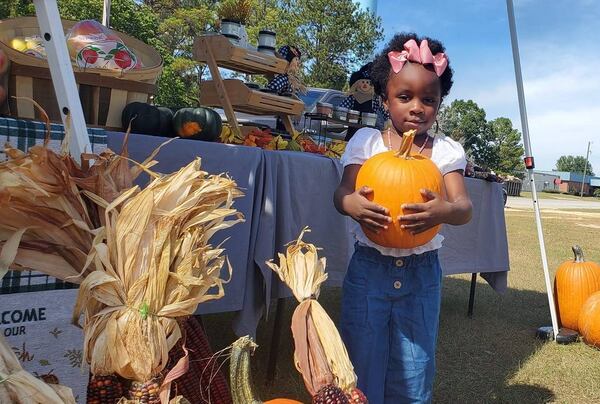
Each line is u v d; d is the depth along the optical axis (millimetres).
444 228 3867
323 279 1222
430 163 1777
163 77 18172
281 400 1360
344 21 23734
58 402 775
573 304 4242
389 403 1925
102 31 2193
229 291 2277
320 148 3455
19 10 13219
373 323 1846
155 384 918
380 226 1712
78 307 901
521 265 7734
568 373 3447
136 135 2082
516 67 4117
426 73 1838
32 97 1879
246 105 3326
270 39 3693
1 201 900
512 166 64062
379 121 4562
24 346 1461
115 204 933
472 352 3758
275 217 2520
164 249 907
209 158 2246
